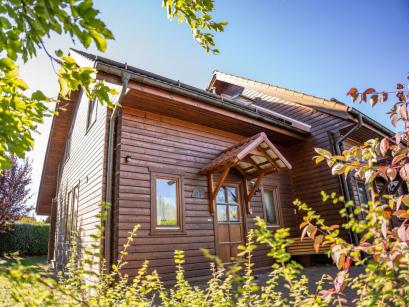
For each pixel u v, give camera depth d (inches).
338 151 328.8
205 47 125.3
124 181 226.2
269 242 62.8
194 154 276.2
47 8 48.1
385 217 58.8
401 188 354.0
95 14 48.8
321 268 278.8
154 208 234.7
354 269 217.5
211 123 291.6
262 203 319.3
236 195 300.7
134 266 211.9
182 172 261.3
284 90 372.8
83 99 365.1
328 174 330.6
